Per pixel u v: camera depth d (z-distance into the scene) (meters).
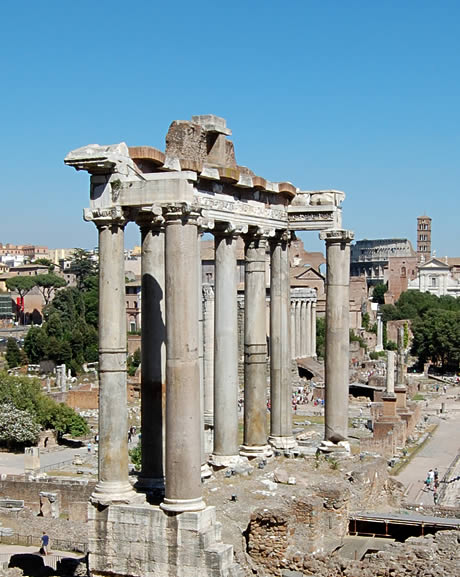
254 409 51.38
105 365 38.44
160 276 41.97
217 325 47.75
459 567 36.41
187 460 36.69
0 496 91.88
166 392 36.91
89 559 38.22
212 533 36.94
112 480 38.56
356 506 47.16
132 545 37.34
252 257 50.94
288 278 54.00
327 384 52.53
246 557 38.38
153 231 41.69
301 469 49.41
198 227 39.91
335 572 37.44
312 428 124.31
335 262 52.47
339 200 53.12
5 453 124.62
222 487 44.62
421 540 39.16
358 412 162.00
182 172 38.06
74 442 132.75
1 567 51.56
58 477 94.31
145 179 38.09
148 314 41.88
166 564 36.66
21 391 130.62
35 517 77.19
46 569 51.66
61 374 178.75
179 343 36.59
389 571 36.81
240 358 167.38
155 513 36.94
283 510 38.75
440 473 105.75
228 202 46.88
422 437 138.75
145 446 41.81
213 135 46.88
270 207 51.50
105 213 38.19
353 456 53.50
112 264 38.31
